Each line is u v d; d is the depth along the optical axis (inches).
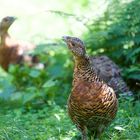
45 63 422.3
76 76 272.7
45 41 466.6
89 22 399.2
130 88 358.3
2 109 364.2
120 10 374.3
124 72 359.6
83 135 277.4
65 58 415.5
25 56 433.7
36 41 484.1
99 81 271.3
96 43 380.8
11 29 597.6
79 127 277.4
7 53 438.6
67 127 301.1
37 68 421.4
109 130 293.6
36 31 580.7
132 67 354.3
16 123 303.7
